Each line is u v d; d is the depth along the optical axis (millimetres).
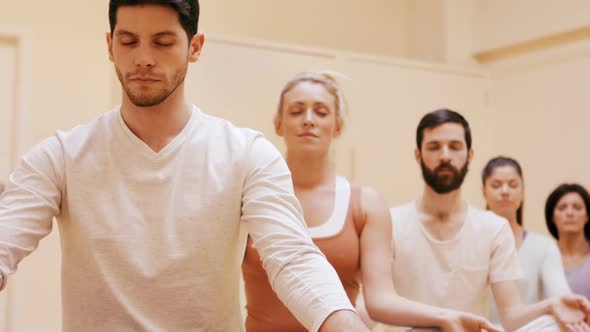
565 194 3029
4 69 3363
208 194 1064
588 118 3668
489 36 4145
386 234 1541
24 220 1013
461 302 1789
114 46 1009
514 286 1785
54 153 1076
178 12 993
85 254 1054
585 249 3014
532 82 3965
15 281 3260
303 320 942
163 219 1055
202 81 3119
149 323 1030
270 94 3295
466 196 4012
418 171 3824
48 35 3439
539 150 3922
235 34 3830
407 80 3822
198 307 1048
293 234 1005
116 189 1065
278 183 1063
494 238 1814
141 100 1014
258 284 1484
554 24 3775
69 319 1068
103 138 1089
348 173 3598
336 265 1487
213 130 1117
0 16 3344
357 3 4281
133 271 1037
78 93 3482
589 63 3672
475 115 4086
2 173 3324
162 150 1071
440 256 1809
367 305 1473
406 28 4434
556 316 1610
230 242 1077
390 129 3746
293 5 4039
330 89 1607
